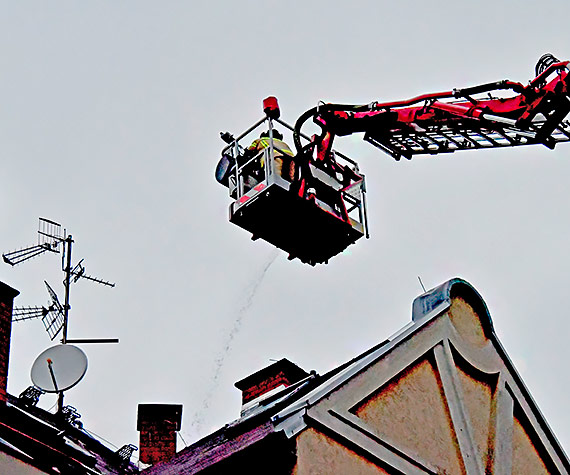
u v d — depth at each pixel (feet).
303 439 39.81
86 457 54.29
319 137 82.79
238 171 80.89
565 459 51.78
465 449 46.29
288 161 80.59
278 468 38.75
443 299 49.88
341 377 42.98
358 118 82.64
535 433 51.03
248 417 44.96
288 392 48.83
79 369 64.23
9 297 58.59
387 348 45.73
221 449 41.45
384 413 43.91
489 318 51.80
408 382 46.09
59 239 81.41
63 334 75.61
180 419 74.02
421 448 44.34
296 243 82.64
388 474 42.42
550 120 72.33
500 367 51.01
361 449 41.78
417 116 80.89
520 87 73.41
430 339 48.11
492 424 48.91
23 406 61.98
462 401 47.73
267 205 78.84
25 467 47.70
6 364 56.18
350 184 84.43
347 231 82.07
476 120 76.79
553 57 71.41
